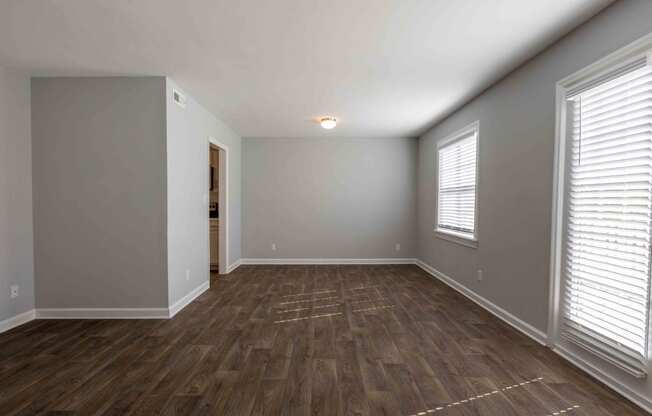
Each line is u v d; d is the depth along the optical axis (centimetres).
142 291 352
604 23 220
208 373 238
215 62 309
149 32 253
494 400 206
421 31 251
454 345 286
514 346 282
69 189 348
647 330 193
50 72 332
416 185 668
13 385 222
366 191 666
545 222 280
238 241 646
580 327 245
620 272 213
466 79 350
